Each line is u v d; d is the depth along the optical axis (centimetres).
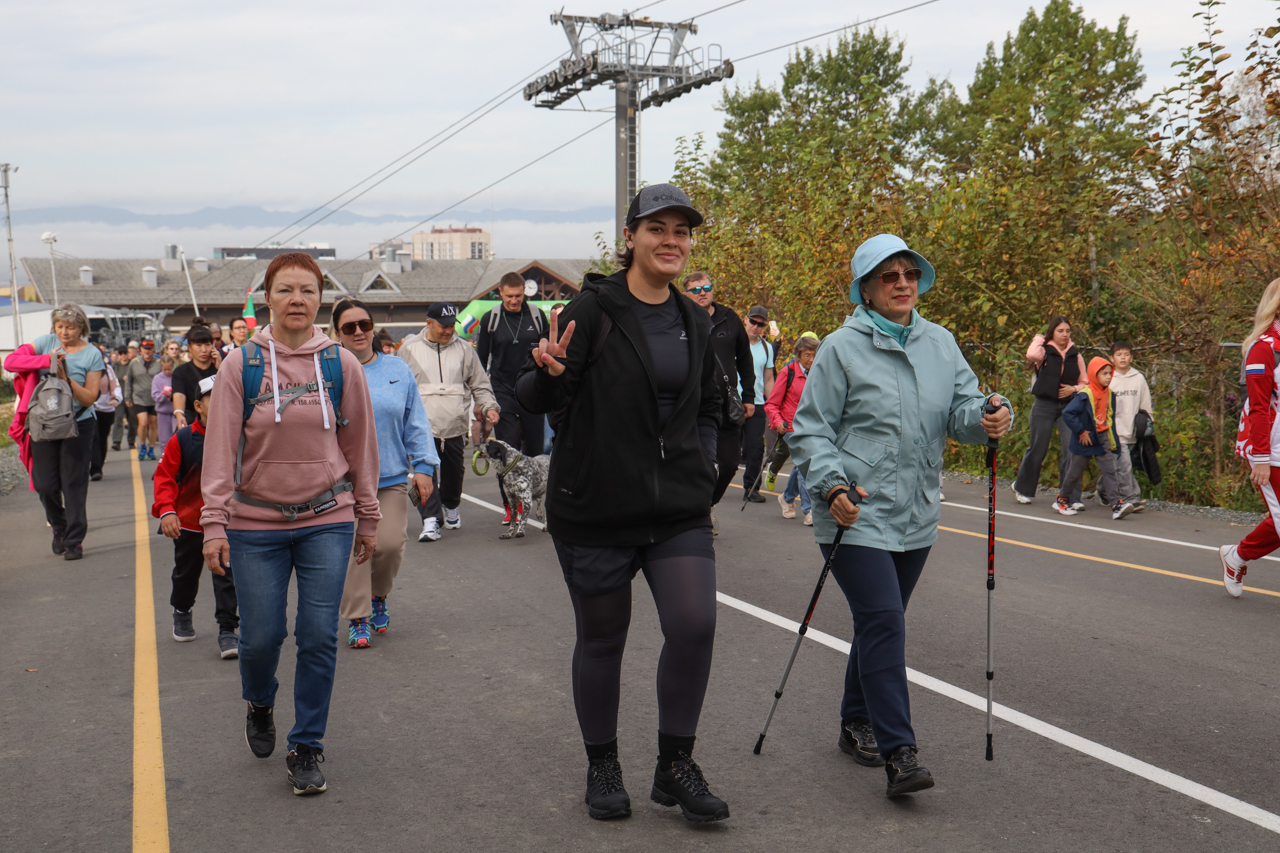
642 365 356
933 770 406
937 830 355
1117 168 1372
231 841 357
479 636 617
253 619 399
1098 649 568
